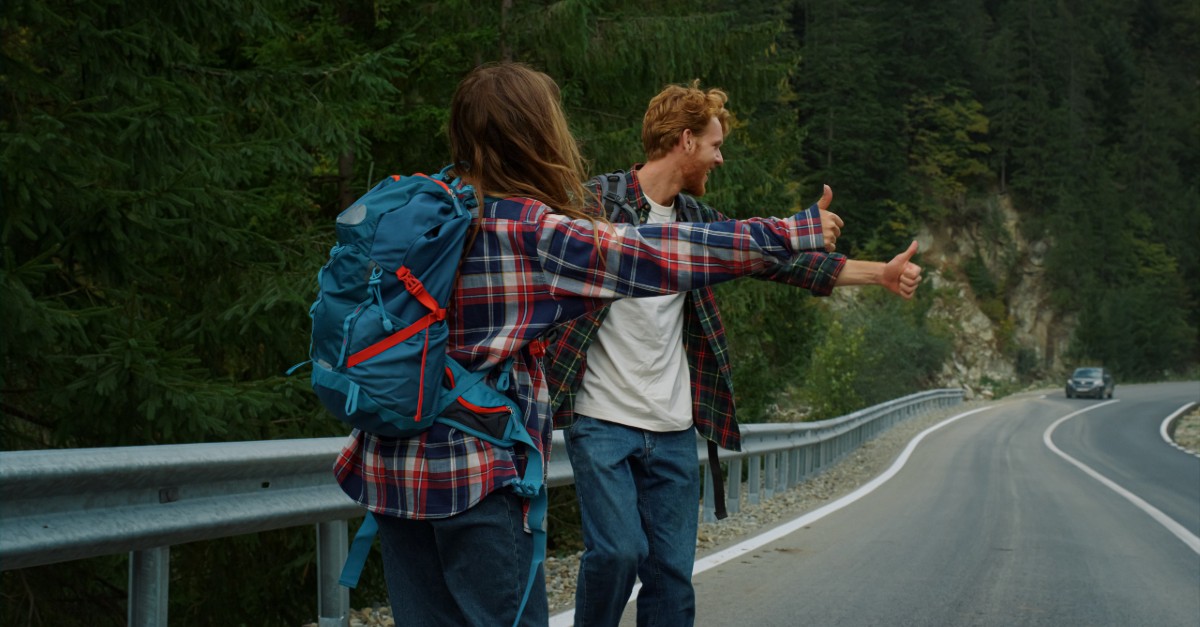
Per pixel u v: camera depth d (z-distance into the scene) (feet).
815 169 244.83
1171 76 372.79
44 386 19.66
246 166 24.00
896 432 85.66
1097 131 312.50
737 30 44.68
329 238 29.32
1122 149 334.44
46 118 18.24
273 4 26.22
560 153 6.77
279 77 25.88
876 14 290.15
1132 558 23.39
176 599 27.66
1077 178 295.07
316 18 34.45
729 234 6.35
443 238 6.09
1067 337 276.21
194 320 24.14
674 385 10.37
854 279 7.57
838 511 30.83
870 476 46.44
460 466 6.13
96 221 19.80
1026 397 183.01
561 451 18.54
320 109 25.88
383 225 6.05
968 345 253.24
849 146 241.14
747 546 23.11
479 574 6.27
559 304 6.39
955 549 23.56
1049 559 22.61
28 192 18.43
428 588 6.60
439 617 6.61
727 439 10.68
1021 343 271.28
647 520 10.46
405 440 6.17
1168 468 57.00
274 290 23.61
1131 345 273.33
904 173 257.14
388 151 38.29
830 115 242.99
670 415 10.23
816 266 7.59
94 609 23.29
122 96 21.20
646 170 10.68
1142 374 277.44
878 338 133.49
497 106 6.63
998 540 25.36
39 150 17.60
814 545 23.49
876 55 281.54
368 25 38.65
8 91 19.26
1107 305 273.33
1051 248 278.67
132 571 9.53
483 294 6.32
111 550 8.79
